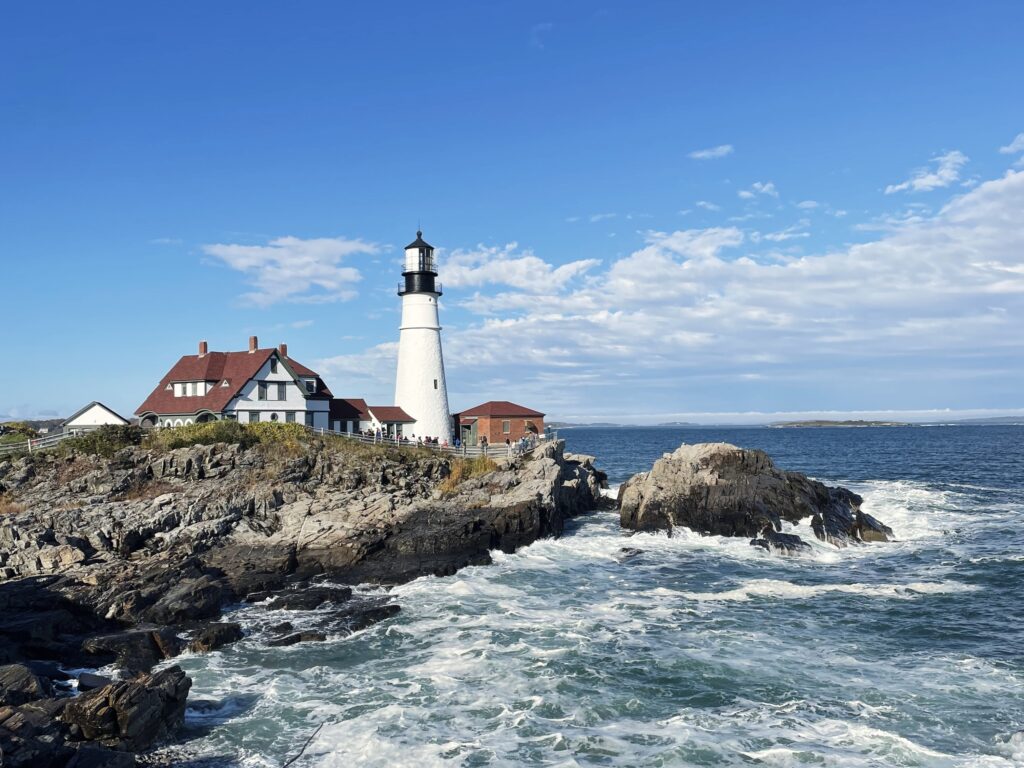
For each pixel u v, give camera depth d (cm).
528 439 6219
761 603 3347
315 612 3225
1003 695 2309
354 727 2184
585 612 3231
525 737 2116
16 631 2730
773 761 1953
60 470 4594
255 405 5806
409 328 6712
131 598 3112
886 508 5588
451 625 3072
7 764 1723
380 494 4603
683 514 4844
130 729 2017
